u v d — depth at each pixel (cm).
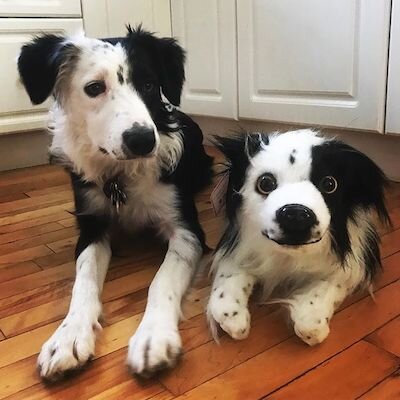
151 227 159
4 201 208
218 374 95
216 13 249
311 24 208
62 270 143
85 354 98
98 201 153
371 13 187
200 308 119
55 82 143
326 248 114
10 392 93
